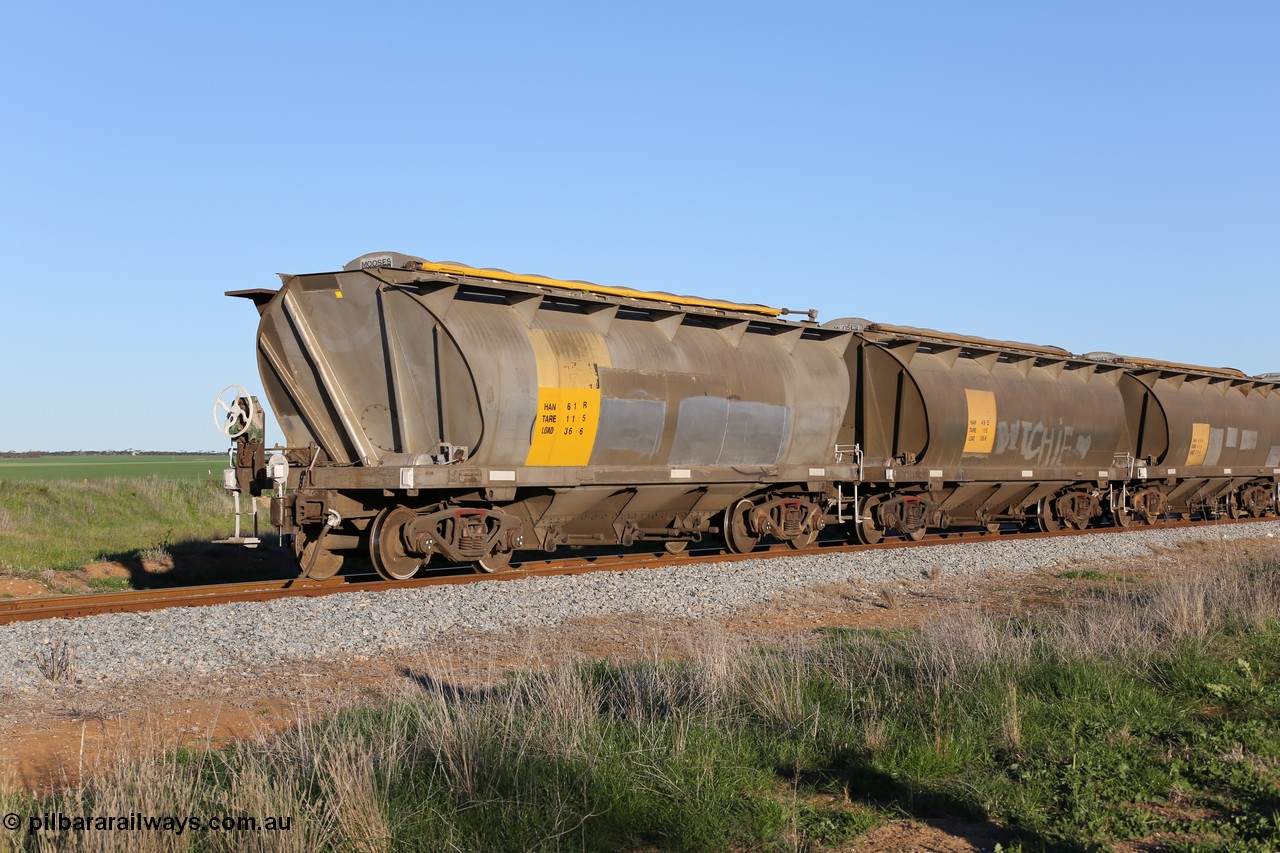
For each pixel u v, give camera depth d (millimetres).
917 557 18594
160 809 5387
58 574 17750
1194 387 30797
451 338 14500
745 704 8094
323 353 15484
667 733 7188
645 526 18531
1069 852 5781
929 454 21562
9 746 7398
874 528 21875
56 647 9477
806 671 8781
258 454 15141
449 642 11133
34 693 8812
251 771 5742
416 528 14898
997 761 7281
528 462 15414
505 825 5750
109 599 13141
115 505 29281
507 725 6848
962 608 12609
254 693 8984
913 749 7102
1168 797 6656
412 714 7375
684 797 6230
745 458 18625
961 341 23688
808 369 19922
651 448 16891
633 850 5805
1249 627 11344
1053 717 8086
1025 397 24062
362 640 11023
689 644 10211
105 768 6574
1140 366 28688
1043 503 26188
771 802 6309
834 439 20453
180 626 11250
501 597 13492
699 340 18172
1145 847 5883
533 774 6246
